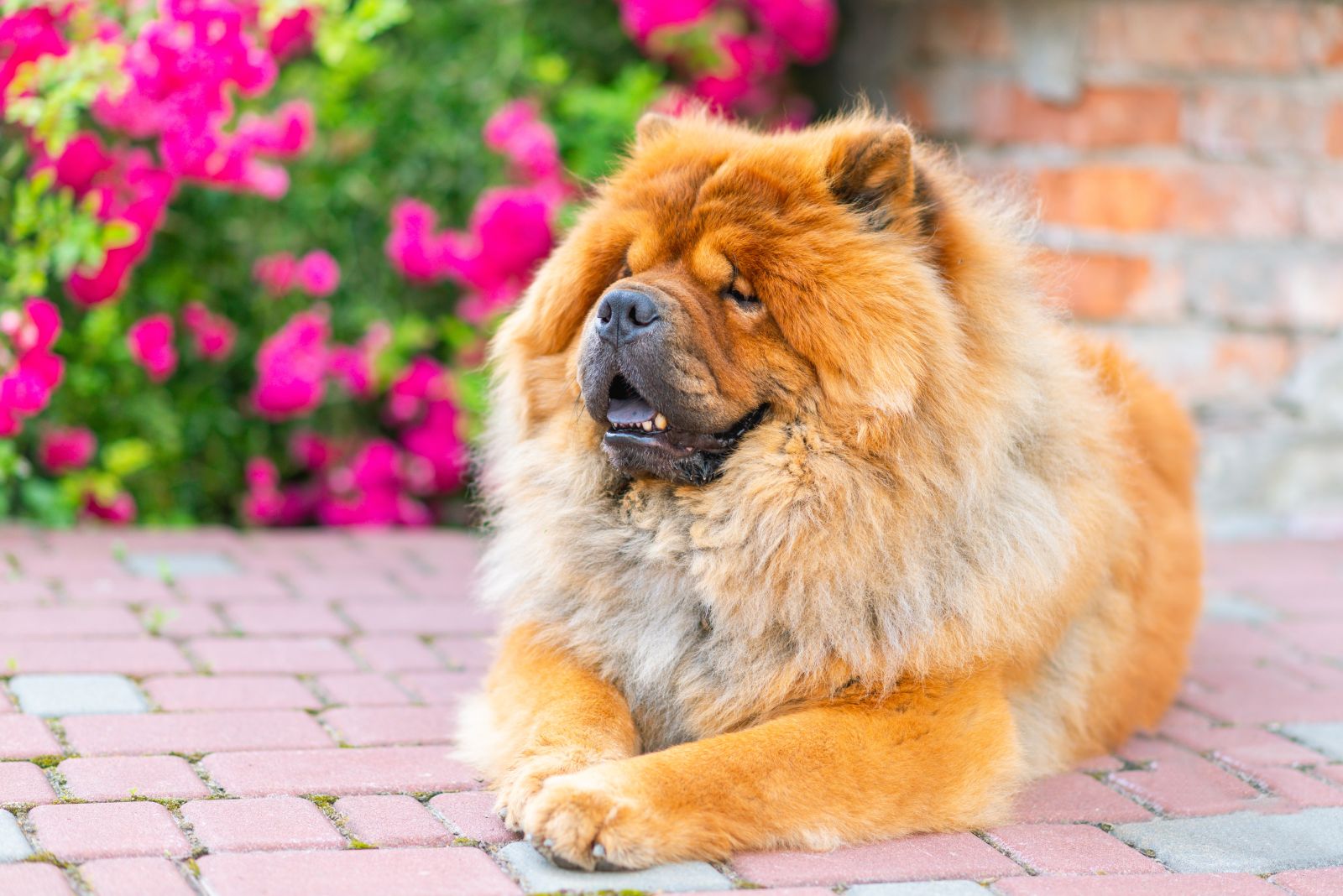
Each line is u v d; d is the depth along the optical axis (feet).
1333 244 27.35
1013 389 13.98
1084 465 14.96
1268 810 14.17
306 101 27.27
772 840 12.36
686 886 11.53
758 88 32.19
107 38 23.26
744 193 13.94
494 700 14.44
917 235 14.05
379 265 28.25
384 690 16.80
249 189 25.29
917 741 13.09
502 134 26.81
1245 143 27.07
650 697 14.17
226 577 21.56
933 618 13.30
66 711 15.30
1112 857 12.75
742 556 13.44
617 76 31.07
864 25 32.24
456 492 28.50
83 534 23.89
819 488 13.21
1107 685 15.76
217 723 15.24
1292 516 27.66
